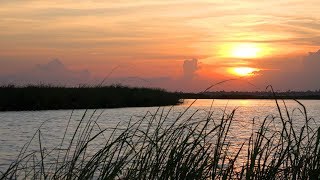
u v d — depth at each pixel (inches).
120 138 258.8
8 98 2134.6
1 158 674.2
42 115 1881.2
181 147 261.9
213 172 258.8
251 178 262.8
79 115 1834.4
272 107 3398.1
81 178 247.0
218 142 261.4
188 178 253.9
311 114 2401.6
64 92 2202.3
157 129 263.6
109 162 252.5
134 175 255.9
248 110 2807.6
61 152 673.6
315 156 257.6
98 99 2246.6
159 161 257.0
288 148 262.4
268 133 585.6
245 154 463.5
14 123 1599.4
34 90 2207.2
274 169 262.1
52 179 261.9
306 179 259.0
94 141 749.3
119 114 1958.7
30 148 854.5
